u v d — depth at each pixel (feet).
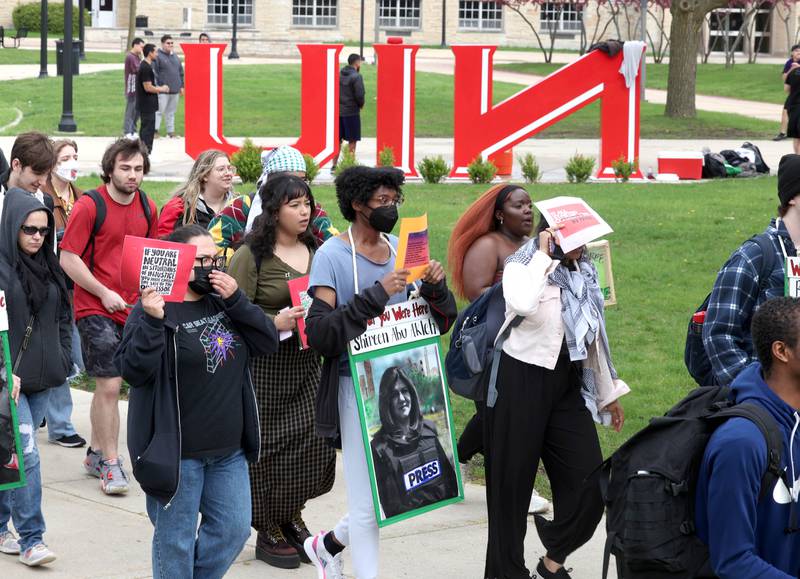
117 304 21.59
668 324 34.06
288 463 18.52
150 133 74.02
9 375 16.55
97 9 202.90
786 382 11.60
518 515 17.04
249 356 15.12
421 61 172.76
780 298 11.79
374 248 16.15
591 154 78.64
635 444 11.88
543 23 214.69
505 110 63.98
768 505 11.31
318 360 18.83
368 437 15.62
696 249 43.78
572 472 16.94
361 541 16.05
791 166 15.15
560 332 16.67
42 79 120.67
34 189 21.31
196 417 14.47
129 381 14.10
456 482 16.48
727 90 137.39
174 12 202.80
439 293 16.01
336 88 63.26
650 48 195.72
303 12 208.44
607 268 23.06
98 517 20.76
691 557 11.46
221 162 22.34
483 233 19.60
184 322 14.49
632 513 11.55
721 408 11.78
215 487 14.94
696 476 11.55
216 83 61.93
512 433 16.81
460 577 18.21
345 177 15.75
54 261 18.78
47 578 17.80
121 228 21.86
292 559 18.74
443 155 75.15
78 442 25.30
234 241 20.66
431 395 16.30
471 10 213.87
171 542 14.75
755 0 168.66
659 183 63.36
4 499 18.75
